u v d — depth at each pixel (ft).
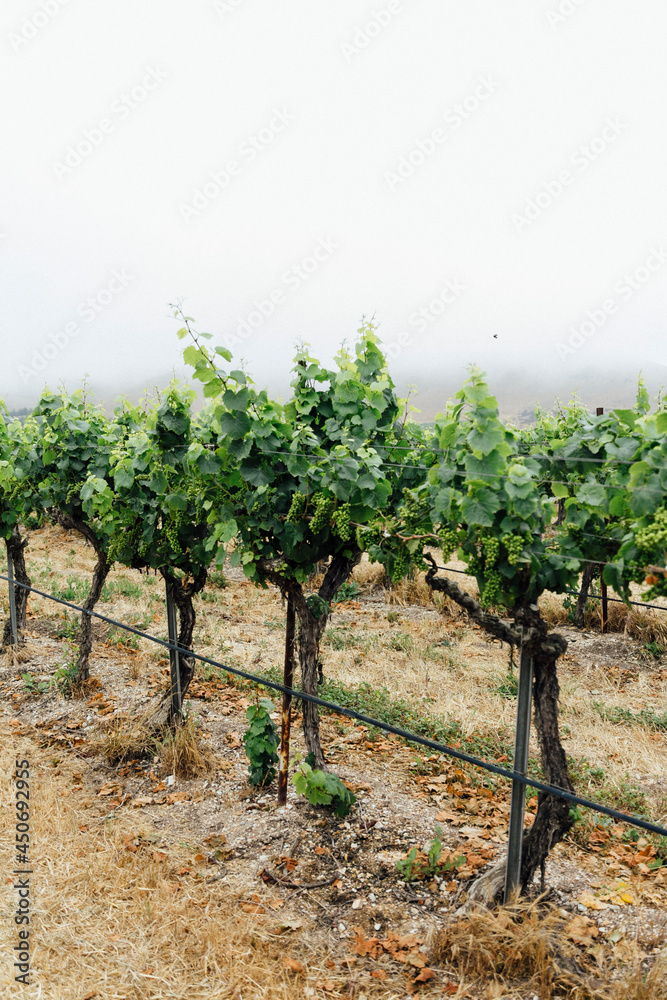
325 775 13.83
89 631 21.33
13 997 9.52
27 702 20.86
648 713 19.20
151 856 13.15
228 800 15.08
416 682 21.36
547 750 10.96
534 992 9.68
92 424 20.93
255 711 15.67
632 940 10.65
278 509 13.58
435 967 10.32
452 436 10.85
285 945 10.84
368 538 12.11
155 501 17.03
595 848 13.30
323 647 24.39
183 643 17.88
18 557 25.29
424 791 15.19
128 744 17.08
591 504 10.65
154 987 9.87
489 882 11.45
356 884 12.26
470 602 11.21
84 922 11.22
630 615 25.50
